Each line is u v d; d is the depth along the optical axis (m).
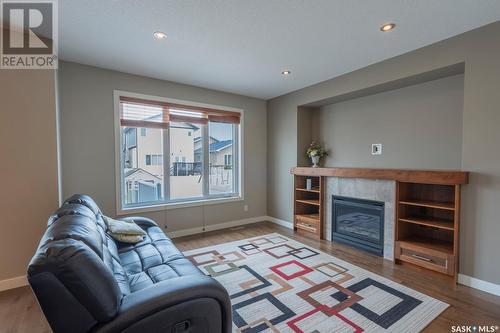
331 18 2.12
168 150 3.88
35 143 2.35
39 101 2.36
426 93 2.99
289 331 1.72
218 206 4.36
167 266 1.83
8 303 2.07
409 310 1.96
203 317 1.25
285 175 4.54
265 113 4.91
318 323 1.81
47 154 2.41
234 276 2.53
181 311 1.17
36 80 2.35
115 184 3.35
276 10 2.00
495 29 2.16
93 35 2.39
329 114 4.20
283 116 4.56
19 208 2.30
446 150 2.84
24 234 2.33
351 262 2.89
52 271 0.92
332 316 1.88
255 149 4.80
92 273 0.99
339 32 2.35
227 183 4.59
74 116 3.06
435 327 1.77
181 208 3.94
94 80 3.18
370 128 3.60
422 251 2.62
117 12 2.02
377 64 3.06
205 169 4.27
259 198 4.89
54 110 2.43
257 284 2.37
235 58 2.94
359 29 2.30
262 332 1.71
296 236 3.92
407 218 2.89
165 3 1.91
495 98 2.17
